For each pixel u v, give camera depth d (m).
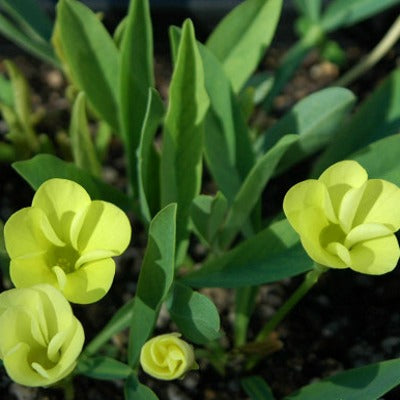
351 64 0.49
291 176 0.44
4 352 0.26
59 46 0.39
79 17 0.36
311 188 0.27
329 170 0.28
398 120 0.37
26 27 0.45
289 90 0.48
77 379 0.37
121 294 0.39
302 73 0.49
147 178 0.34
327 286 0.40
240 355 0.37
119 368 0.31
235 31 0.37
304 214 0.27
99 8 0.49
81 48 0.36
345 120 0.45
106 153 0.44
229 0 0.50
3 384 0.37
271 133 0.36
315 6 0.44
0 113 0.46
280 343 0.35
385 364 0.30
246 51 0.37
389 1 0.43
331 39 0.51
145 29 0.34
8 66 0.39
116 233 0.28
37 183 0.31
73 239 0.28
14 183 0.43
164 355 0.28
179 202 0.33
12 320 0.27
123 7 0.49
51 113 0.45
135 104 0.35
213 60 0.33
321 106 0.35
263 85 0.43
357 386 0.31
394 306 0.39
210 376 0.37
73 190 0.28
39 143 0.41
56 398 0.36
